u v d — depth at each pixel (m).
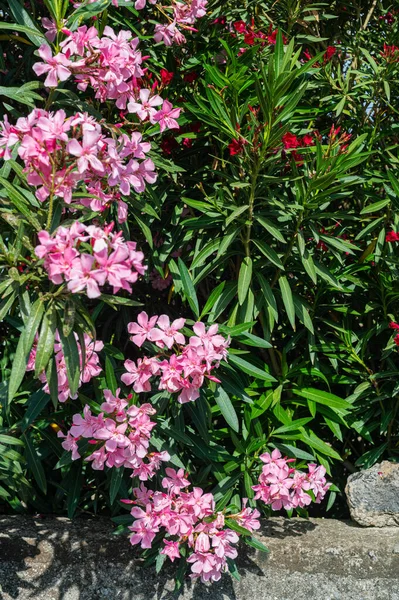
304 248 1.43
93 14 1.20
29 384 1.41
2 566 1.35
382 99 1.67
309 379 1.57
